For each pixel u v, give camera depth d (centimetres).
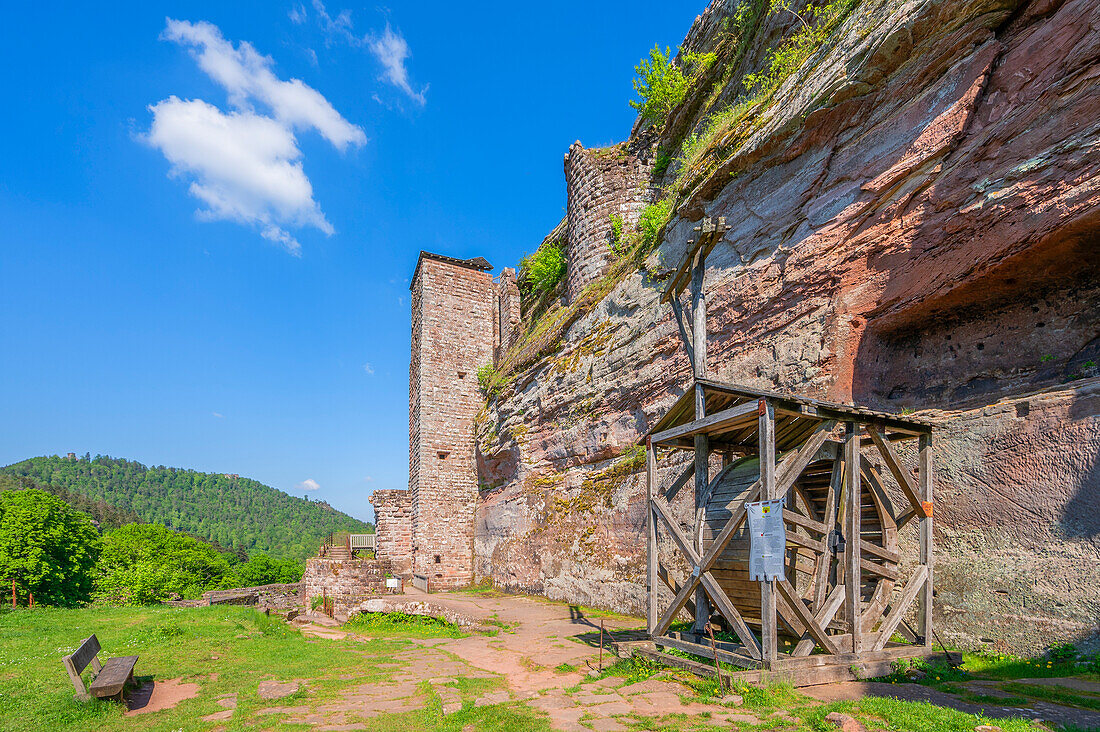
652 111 2139
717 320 1255
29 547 3045
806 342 1014
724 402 812
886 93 942
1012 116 748
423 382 2864
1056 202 673
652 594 805
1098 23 666
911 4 881
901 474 689
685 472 799
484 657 924
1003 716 448
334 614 1653
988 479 717
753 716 492
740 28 1680
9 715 602
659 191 2067
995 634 675
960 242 795
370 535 3594
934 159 849
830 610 642
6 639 1070
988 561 698
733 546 694
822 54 1084
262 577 7244
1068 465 641
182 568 6141
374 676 787
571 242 2333
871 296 920
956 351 851
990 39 805
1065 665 593
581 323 1964
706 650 683
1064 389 670
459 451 2862
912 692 537
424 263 2981
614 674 718
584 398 1823
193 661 890
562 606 1633
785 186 1131
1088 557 607
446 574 2691
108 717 602
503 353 2942
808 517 708
